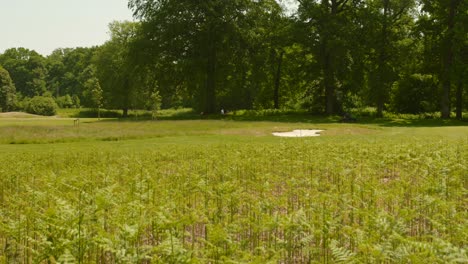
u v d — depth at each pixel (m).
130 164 16.62
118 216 7.29
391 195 9.11
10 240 7.55
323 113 59.25
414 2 53.75
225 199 9.22
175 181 12.34
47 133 31.95
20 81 142.12
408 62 56.16
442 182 10.02
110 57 83.12
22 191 11.80
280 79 72.62
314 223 7.27
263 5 58.62
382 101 55.69
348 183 11.05
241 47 57.12
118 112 89.75
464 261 5.17
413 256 5.40
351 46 54.03
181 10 55.25
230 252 6.15
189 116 57.91
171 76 58.94
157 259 5.73
